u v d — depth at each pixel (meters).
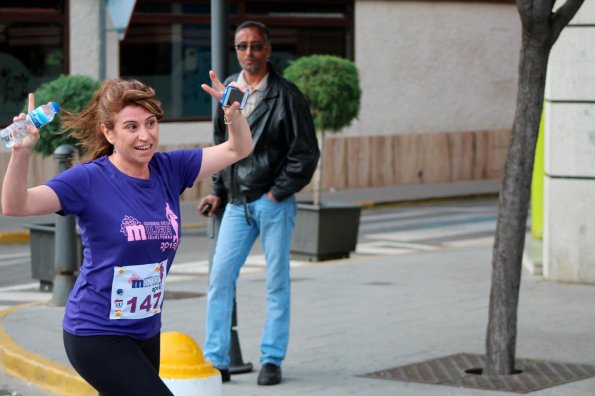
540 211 15.55
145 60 25.62
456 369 9.12
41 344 10.36
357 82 18.73
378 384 8.65
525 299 12.34
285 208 8.66
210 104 26.44
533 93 8.73
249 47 8.62
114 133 5.39
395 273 14.90
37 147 14.64
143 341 5.47
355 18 28.50
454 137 30.42
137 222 5.35
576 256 13.24
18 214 5.16
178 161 5.66
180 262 17.70
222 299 8.73
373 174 28.95
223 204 9.22
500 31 31.27
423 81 29.84
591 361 9.34
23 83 24.25
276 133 8.58
